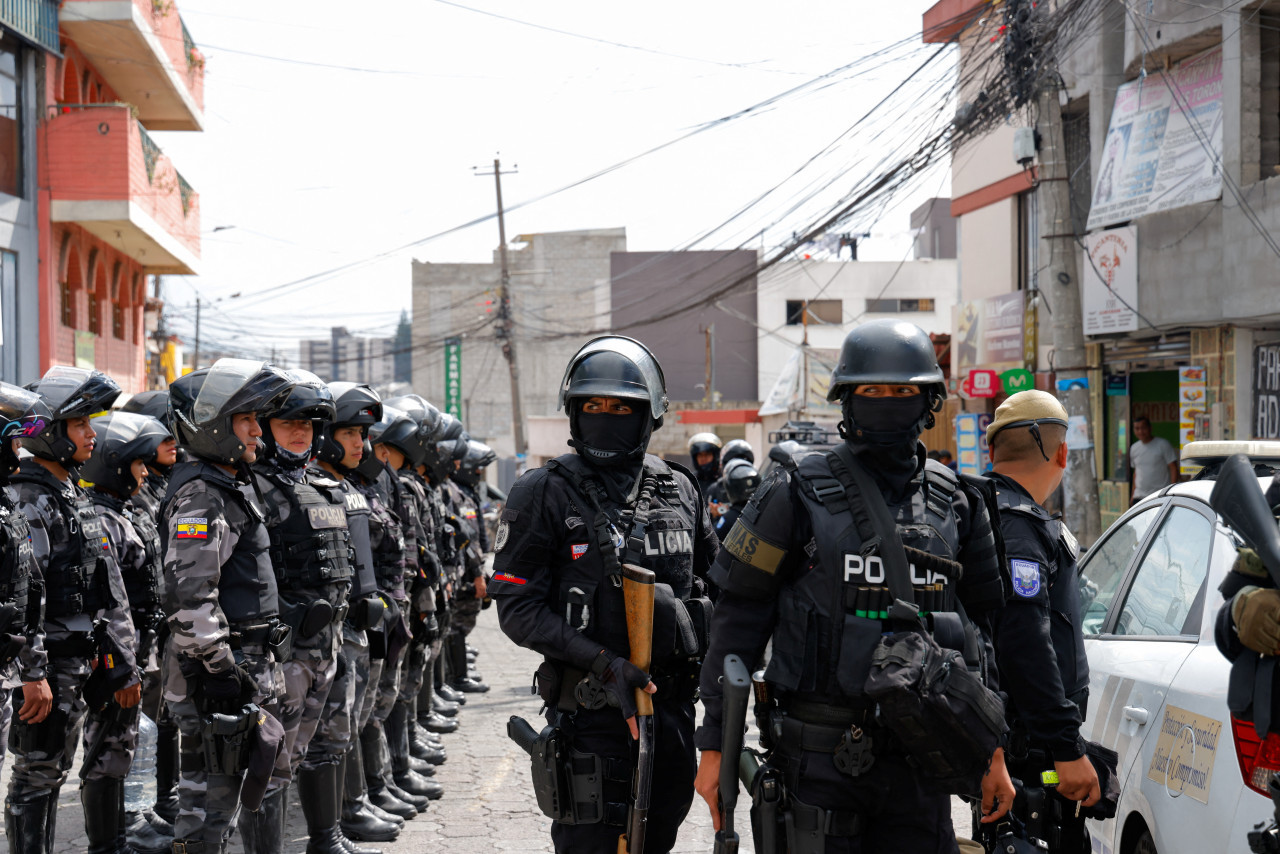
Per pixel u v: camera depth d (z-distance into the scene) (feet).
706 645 12.12
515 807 19.76
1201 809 10.25
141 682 16.55
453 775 22.06
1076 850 11.10
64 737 14.74
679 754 11.87
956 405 64.69
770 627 9.71
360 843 17.60
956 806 19.21
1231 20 38.99
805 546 9.30
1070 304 38.17
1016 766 11.25
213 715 12.89
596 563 11.71
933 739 8.50
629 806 11.42
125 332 67.05
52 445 14.99
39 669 13.93
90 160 52.08
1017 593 10.22
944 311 145.38
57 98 53.72
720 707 9.55
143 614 17.98
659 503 12.23
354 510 17.42
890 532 9.08
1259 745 9.55
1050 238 38.60
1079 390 38.34
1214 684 10.64
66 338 54.19
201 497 13.12
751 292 146.41
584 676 11.52
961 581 9.70
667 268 147.95
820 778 9.07
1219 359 41.88
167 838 17.87
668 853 12.11
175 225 64.75
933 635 8.95
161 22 60.59
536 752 11.56
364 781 18.89
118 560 17.22
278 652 13.96
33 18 50.19
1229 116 39.40
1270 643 8.57
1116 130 45.80
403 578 19.52
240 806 14.12
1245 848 9.51
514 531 11.73
